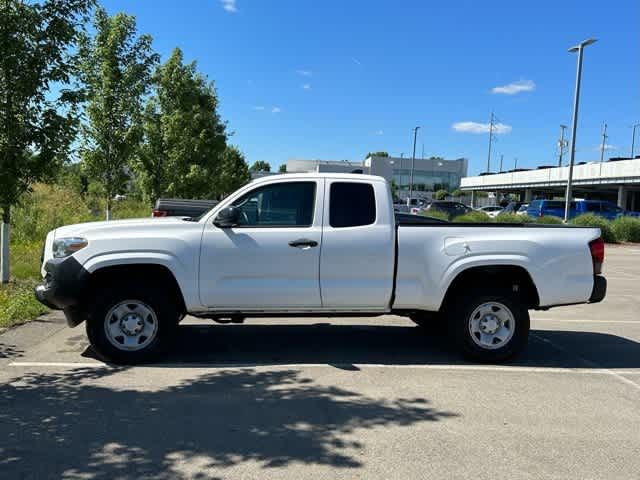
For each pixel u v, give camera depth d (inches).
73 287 219.3
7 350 250.4
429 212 1318.9
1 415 177.3
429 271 236.4
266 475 140.8
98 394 197.0
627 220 1167.6
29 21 309.1
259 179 238.1
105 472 141.3
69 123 331.6
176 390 202.2
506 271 244.5
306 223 235.3
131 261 223.0
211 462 147.4
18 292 357.7
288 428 170.1
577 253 241.6
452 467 147.3
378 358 250.1
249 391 202.7
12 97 315.9
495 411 188.4
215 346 266.5
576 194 2566.4
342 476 141.0
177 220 235.9
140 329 231.3
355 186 238.7
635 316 373.4
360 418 179.2
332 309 237.5
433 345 275.0
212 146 949.2
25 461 146.7
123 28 537.3
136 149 588.4
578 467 149.0
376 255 234.1
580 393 209.6
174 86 755.4
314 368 232.7
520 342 242.4
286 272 231.5
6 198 331.9
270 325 316.5
